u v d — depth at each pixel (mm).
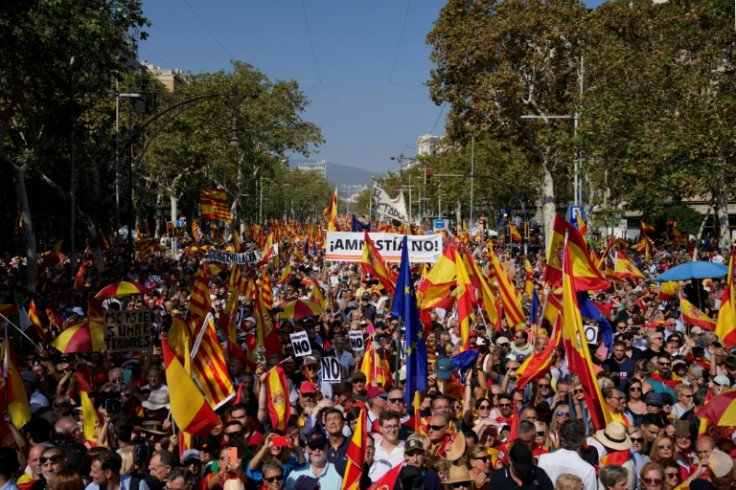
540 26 41594
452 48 43406
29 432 9000
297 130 67812
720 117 27891
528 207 70750
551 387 11492
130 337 11305
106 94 32375
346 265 35156
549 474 7781
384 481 7977
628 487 8047
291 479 8258
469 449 8281
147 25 29125
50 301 22141
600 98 32562
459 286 13664
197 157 63906
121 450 8000
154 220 93125
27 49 25391
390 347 14172
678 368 12555
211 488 8359
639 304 20344
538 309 16469
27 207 29781
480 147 75250
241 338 15203
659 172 30797
